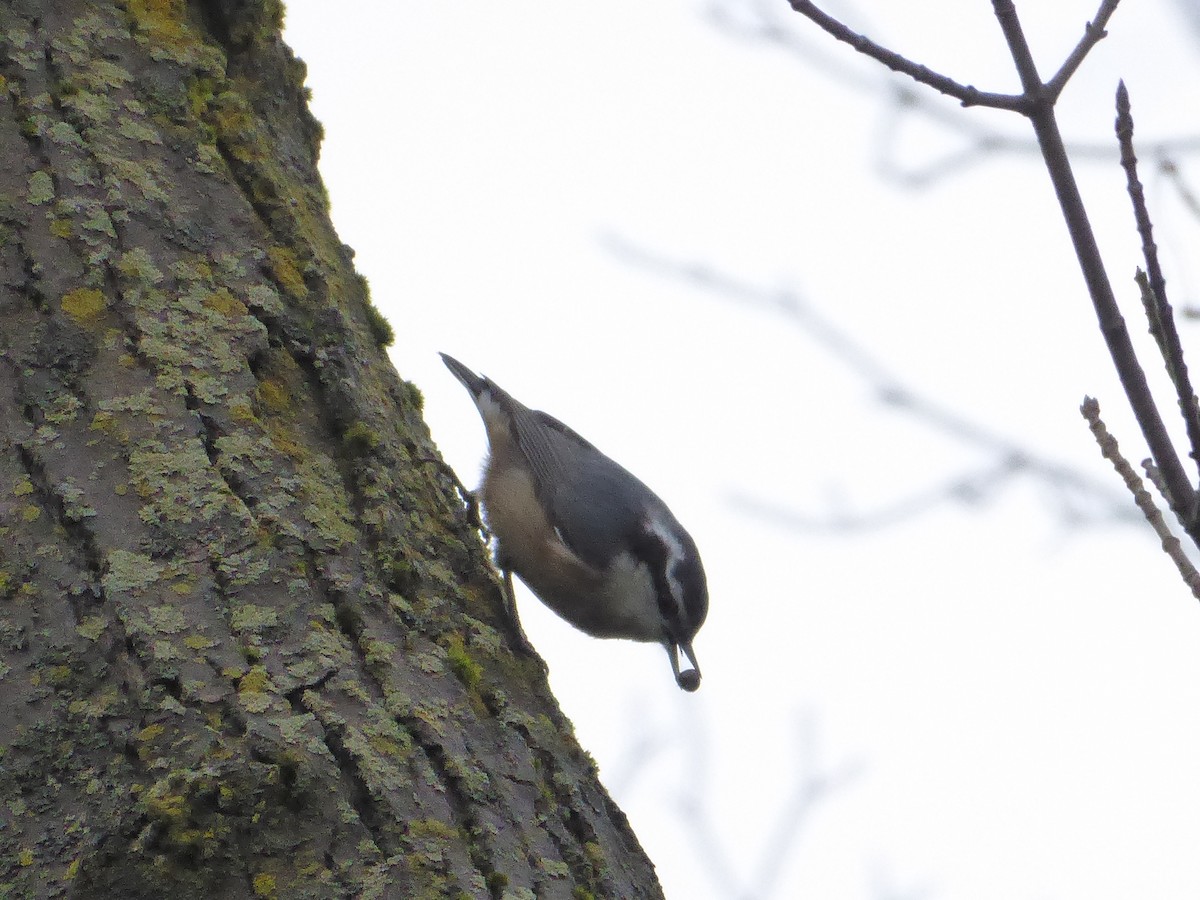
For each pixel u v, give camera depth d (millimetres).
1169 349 5309
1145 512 5648
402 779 5742
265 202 7344
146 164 7027
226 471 6320
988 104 5555
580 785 6668
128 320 6539
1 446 6102
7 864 5301
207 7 7945
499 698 6598
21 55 7020
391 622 6367
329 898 5332
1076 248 5543
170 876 5211
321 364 7020
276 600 6020
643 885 6668
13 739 5504
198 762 5395
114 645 5672
